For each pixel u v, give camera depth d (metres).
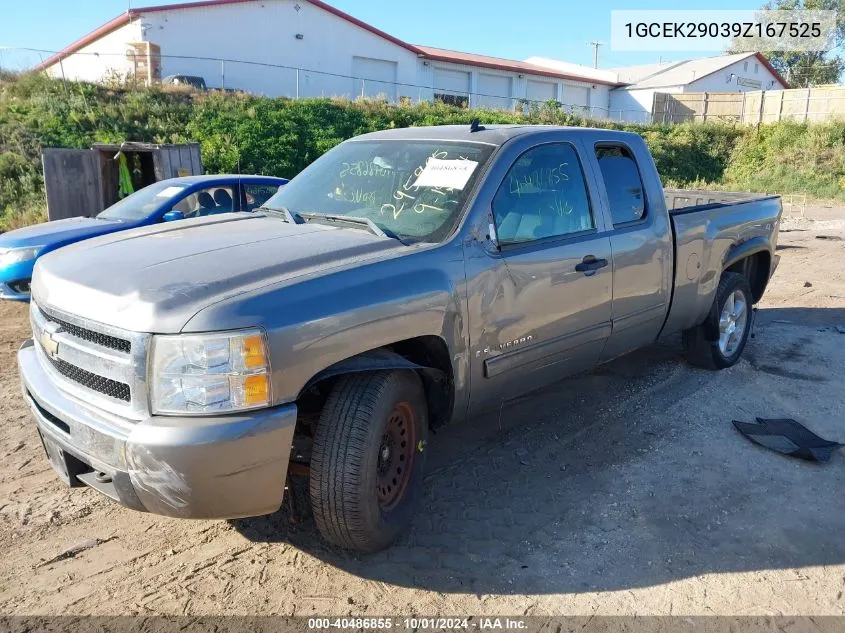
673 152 35.59
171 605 2.91
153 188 8.59
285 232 3.52
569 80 42.28
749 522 3.58
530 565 3.21
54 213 12.34
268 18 29.58
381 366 2.99
